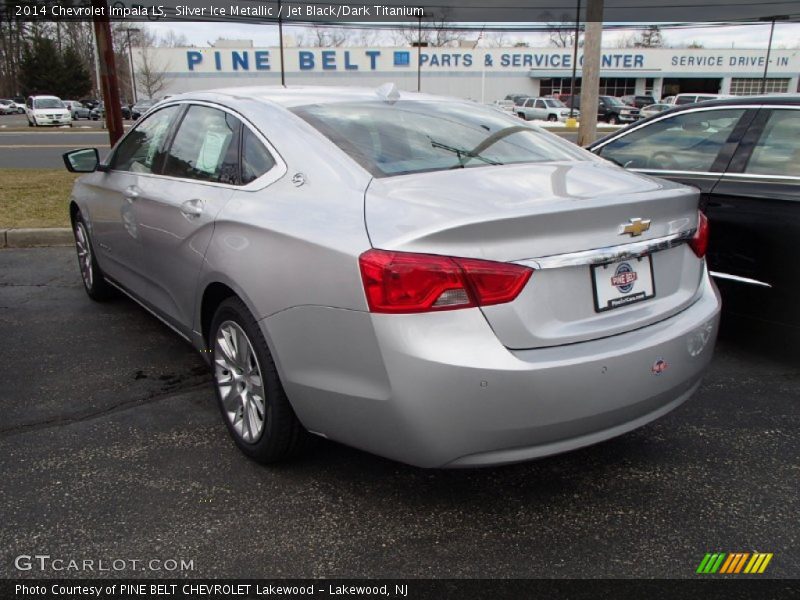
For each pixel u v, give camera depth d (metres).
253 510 2.57
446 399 2.09
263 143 2.91
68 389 3.64
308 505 2.61
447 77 57.66
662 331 2.45
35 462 2.89
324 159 2.67
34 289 5.55
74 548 2.35
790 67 59.88
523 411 2.13
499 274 2.11
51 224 7.40
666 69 59.12
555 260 2.21
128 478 2.78
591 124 10.00
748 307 3.93
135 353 4.16
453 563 2.29
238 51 56.94
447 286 2.07
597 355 2.22
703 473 2.85
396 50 56.62
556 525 2.50
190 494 2.67
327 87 3.57
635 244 2.40
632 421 2.42
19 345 4.29
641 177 2.90
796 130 3.81
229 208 2.85
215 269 2.83
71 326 4.64
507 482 2.78
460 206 2.24
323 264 2.30
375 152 2.73
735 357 4.10
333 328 2.29
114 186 4.16
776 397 3.56
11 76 78.12
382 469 2.87
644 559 2.32
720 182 4.02
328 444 3.07
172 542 2.39
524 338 2.16
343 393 2.31
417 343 2.09
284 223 2.52
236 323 2.82
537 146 3.19
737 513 2.58
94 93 72.44
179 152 3.53
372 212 2.32
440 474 2.83
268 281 2.51
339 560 2.31
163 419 3.30
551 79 58.91
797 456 2.98
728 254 3.97
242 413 2.91
